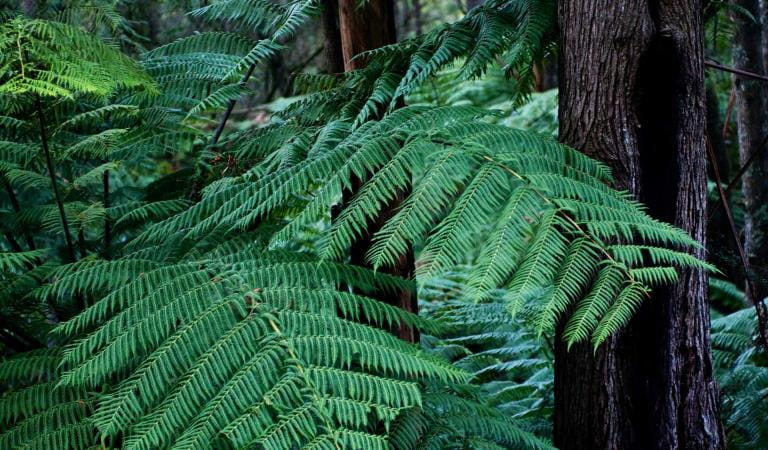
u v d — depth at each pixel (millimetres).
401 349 4516
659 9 4836
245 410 4266
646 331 4906
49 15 5453
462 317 6207
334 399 4301
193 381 4344
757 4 8047
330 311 4551
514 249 4410
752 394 5855
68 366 4660
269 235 5062
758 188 7957
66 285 4645
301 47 14453
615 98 4852
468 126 4848
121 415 4324
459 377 4480
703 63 4922
